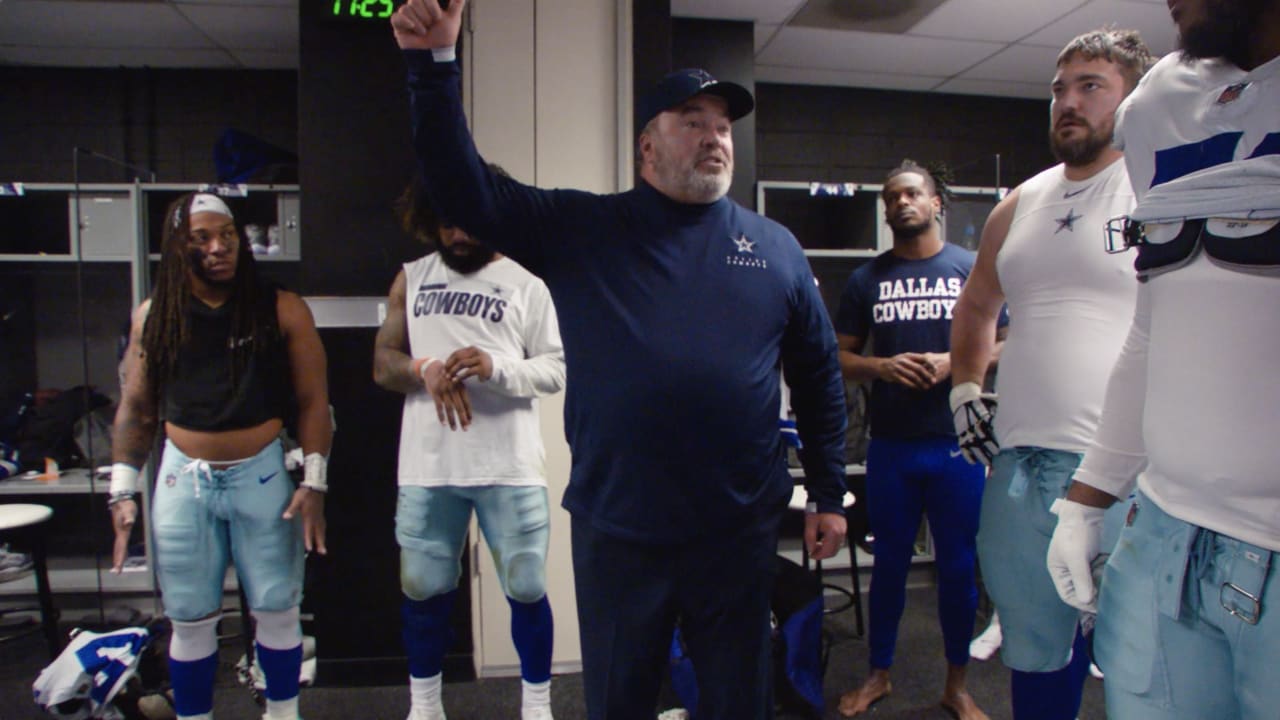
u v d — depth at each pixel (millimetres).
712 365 1150
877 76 3666
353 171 2305
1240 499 745
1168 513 818
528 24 2393
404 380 1843
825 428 1395
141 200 2877
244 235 1739
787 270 1272
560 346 1924
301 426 1796
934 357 2059
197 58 3303
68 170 3387
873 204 3299
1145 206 824
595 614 1208
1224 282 750
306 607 2520
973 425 1484
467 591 2359
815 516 1389
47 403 3109
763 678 1244
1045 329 1331
